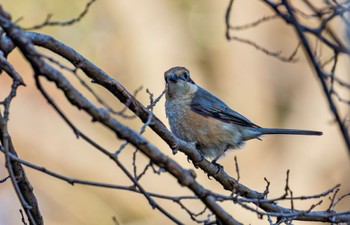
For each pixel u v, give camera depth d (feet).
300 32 20.03
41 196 50.14
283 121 55.77
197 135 26.48
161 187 50.39
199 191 16.75
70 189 50.60
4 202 46.73
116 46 56.08
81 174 50.72
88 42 55.31
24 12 53.36
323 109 54.85
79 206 50.37
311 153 53.88
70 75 49.78
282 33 57.06
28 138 50.34
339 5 21.63
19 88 49.96
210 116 26.40
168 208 49.70
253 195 22.39
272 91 56.29
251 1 57.47
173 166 16.24
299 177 53.26
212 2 57.88
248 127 27.20
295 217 19.11
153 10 56.65
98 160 51.06
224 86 56.39
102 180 50.90
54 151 50.90
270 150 54.75
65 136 51.13
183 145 20.49
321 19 22.67
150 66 55.52
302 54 55.98
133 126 51.70
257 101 56.08
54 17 54.19
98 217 50.21
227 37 23.56
